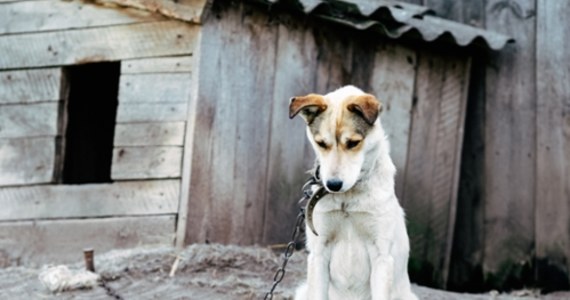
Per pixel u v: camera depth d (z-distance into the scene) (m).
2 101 5.00
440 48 5.01
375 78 4.93
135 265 4.50
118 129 4.78
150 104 4.74
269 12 4.77
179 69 4.71
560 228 4.92
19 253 4.88
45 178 4.89
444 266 4.98
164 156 4.69
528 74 5.01
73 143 5.35
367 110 3.49
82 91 5.30
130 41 4.80
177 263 4.50
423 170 4.98
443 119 5.01
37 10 4.98
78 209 4.81
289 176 4.78
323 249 3.68
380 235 3.62
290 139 4.79
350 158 3.51
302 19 4.82
